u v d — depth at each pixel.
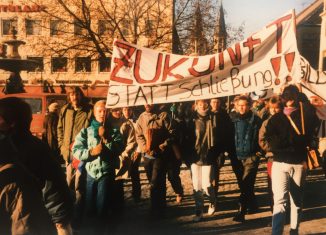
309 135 5.09
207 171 6.79
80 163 5.76
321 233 6.03
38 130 15.77
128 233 6.16
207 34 25.55
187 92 6.15
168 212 7.38
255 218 6.89
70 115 6.37
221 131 6.76
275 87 6.02
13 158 2.70
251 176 6.71
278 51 6.00
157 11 26.64
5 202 2.68
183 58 6.13
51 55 27.75
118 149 5.38
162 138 6.71
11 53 15.52
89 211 5.43
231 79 6.11
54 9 28.06
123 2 26.95
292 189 5.29
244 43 6.05
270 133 5.12
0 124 2.72
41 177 2.76
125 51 6.08
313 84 6.47
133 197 8.27
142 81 6.10
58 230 2.84
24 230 2.67
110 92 6.08
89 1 29.09
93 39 26.41
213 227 6.45
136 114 11.14
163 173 6.82
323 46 34.53
